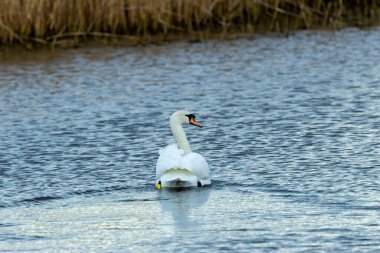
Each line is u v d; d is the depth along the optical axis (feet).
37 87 80.33
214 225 42.73
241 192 48.32
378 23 107.34
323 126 64.03
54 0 97.55
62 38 99.30
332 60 88.69
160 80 82.02
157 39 100.89
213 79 81.92
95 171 54.49
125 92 77.71
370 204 45.52
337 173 51.88
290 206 45.52
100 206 46.73
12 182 52.60
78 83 81.51
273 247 39.50
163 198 47.57
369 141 59.26
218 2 105.29
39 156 58.59
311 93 75.25
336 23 107.65
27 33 97.25
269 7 108.78
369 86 77.05
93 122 67.77
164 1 101.81
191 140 61.67
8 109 72.84
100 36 100.58
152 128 65.57
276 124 65.21
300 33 103.09
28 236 42.16
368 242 39.83
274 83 79.66
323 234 41.01
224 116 68.39
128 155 58.29
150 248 39.93
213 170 53.47
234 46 96.99
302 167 53.52
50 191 50.29
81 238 41.68
